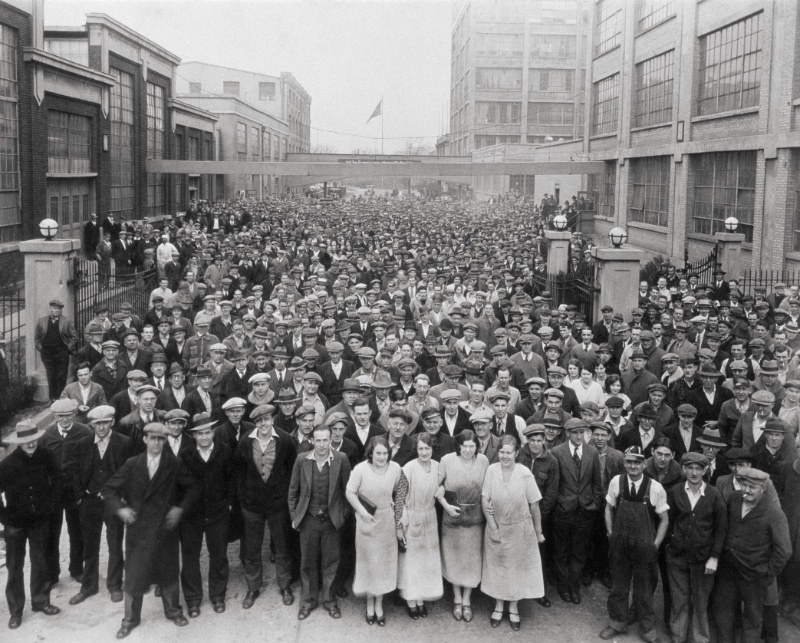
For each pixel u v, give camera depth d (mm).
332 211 48750
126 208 35406
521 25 80750
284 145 73312
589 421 8375
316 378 9750
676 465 7750
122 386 11398
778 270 23328
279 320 14328
